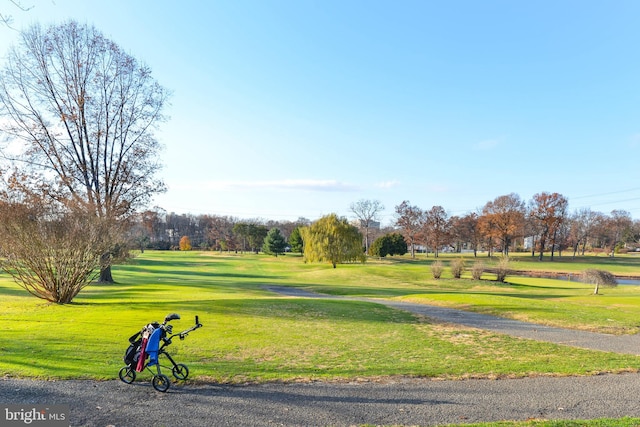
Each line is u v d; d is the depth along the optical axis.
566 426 5.45
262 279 46.00
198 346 10.55
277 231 93.12
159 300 20.92
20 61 26.22
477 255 98.88
